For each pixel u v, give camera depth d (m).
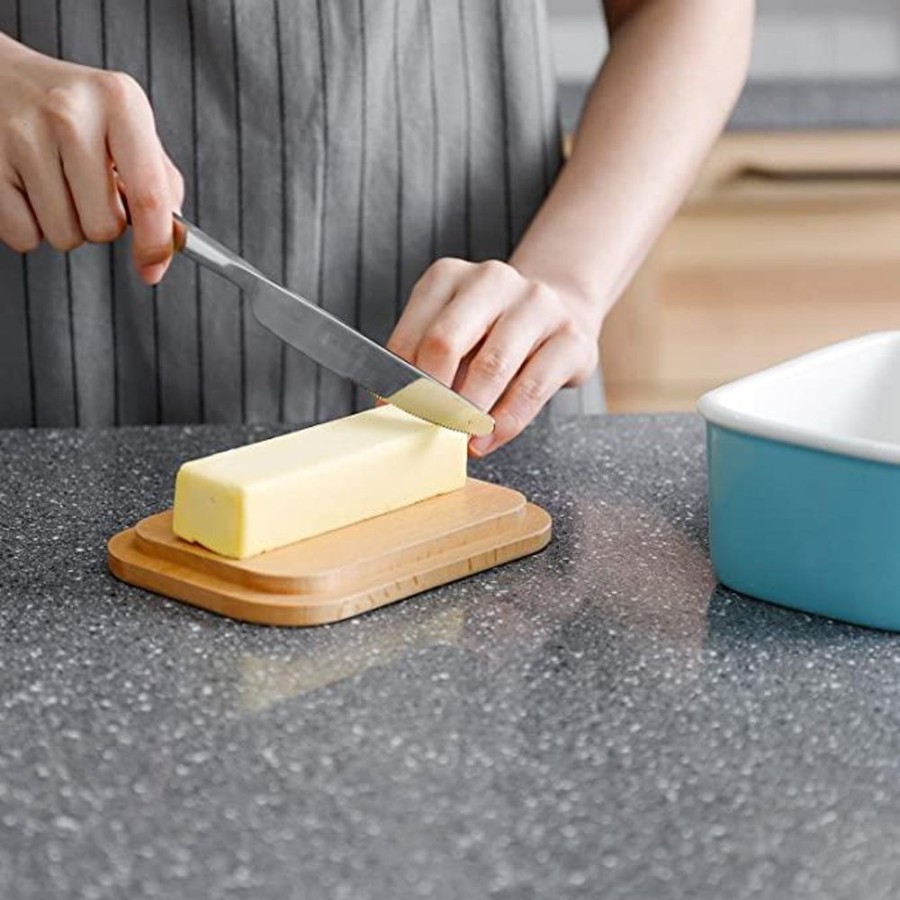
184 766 0.80
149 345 1.55
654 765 0.80
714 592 1.03
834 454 0.96
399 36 1.53
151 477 1.24
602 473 1.27
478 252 1.61
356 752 0.81
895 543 0.95
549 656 0.93
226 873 0.70
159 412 1.58
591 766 0.80
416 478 1.11
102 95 1.14
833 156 2.45
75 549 1.09
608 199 1.43
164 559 1.03
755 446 0.99
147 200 1.12
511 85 1.59
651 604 1.01
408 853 0.72
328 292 1.56
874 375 1.14
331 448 1.08
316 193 1.53
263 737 0.83
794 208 2.46
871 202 2.46
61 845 0.73
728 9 1.55
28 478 1.23
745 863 0.71
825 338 2.51
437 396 1.10
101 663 0.91
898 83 2.45
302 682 0.89
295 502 1.03
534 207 1.62
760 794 0.77
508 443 1.35
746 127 2.42
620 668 0.92
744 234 2.46
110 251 1.53
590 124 1.50
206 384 1.57
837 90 2.44
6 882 0.70
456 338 1.19
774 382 1.08
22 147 1.15
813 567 0.99
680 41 1.52
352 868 0.71
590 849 0.72
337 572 1.00
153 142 1.13
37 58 1.20
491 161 1.60
